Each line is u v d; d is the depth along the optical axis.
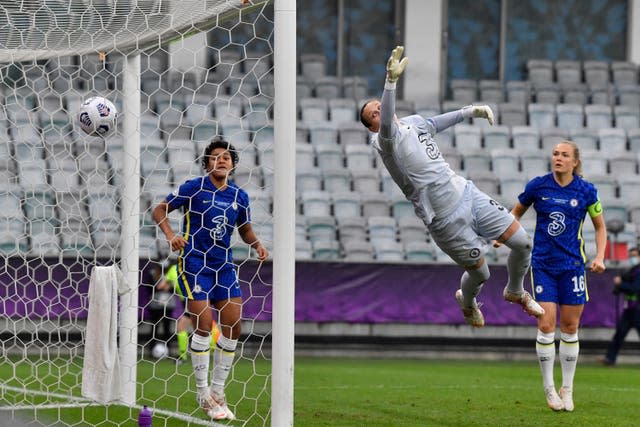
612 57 78.62
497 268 52.56
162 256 48.22
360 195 62.16
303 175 63.66
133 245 28.48
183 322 44.78
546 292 27.75
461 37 76.81
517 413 27.81
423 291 52.41
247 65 70.06
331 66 76.06
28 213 53.47
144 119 64.56
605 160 67.31
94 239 51.88
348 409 28.64
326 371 42.75
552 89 73.69
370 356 52.25
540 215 27.98
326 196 61.94
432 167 23.84
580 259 27.81
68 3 25.83
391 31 76.38
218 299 25.70
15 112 59.50
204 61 69.56
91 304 24.33
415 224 60.75
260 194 60.12
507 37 77.50
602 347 53.28
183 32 26.92
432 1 75.38
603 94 73.56
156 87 67.25
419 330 52.28
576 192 27.67
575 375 42.97
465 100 73.25
